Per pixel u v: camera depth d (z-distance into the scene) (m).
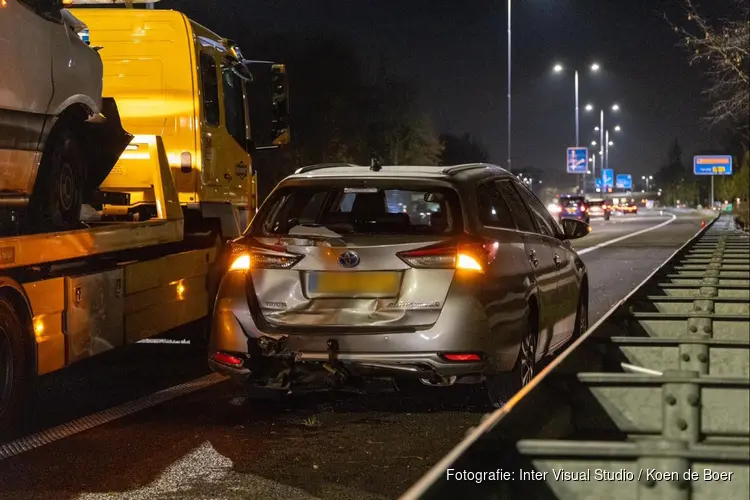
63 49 8.00
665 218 87.12
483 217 7.79
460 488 2.69
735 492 2.92
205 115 11.32
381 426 7.55
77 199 8.76
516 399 3.38
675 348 5.02
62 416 7.94
